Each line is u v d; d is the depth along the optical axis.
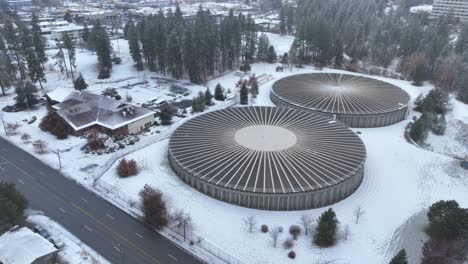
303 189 68.69
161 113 109.19
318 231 61.41
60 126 100.00
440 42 164.12
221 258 59.66
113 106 106.19
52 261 56.69
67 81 146.50
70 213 69.94
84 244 62.31
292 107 114.38
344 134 90.56
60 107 111.25
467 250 58.91
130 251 61.22
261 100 128.12
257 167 75.00
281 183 70.31
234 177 72.44
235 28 160.50
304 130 91.69
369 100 115.12
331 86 127.69
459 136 109.94
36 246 56.38
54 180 80.38
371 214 70.19
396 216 69.88
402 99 117.88
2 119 108.00
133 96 130.88
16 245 55.91
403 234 64.81
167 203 71.25
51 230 65.00
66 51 183.75
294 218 68.12
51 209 70.88
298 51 173.75
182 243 62.88
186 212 69.19
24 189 76.94
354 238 63.69
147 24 159.38
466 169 87.81
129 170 80.56
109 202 73.31
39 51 150.25
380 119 109.06
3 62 134.88
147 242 63.25
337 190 72.12
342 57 170.88
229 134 88.75
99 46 148.50
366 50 175.62
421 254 60.03
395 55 179.12
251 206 70.75
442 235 60.47
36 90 126.00
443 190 79.00
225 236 63.84
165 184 77.50
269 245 61.84
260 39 175.38
